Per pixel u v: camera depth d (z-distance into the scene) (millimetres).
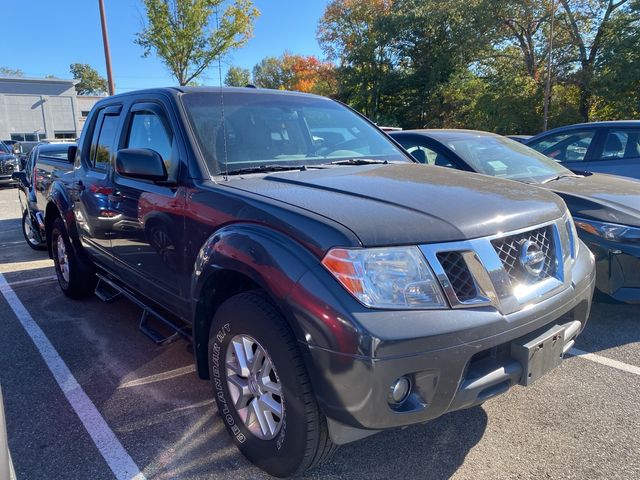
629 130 6555
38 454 2643
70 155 5047
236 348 2432
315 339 1965
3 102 38562
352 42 42594
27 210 7422
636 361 3631
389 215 2148
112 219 3742
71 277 4914
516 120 31719
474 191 2562
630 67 25250
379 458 2578
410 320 1926
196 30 19906
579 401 3098
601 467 2484
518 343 2225
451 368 1977
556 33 31188
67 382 3436
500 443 2691
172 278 3086
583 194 4367
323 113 3771
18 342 4133
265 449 2336
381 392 1894
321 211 2193
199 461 2564
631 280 4004
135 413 3029
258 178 2836
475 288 2086
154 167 2859
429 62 37906
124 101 3891
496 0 31547
